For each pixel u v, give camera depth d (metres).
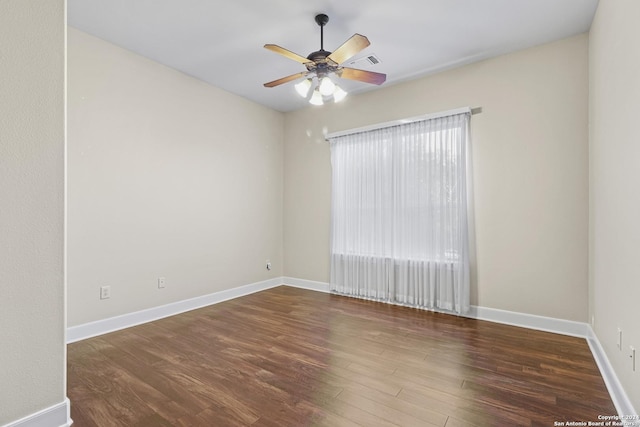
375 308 3.82
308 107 4.88
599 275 2.47
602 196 2.36
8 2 1.48
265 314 3.62
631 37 1.71
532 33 2.94
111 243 3.12
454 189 3.51
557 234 3.04
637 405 1.61
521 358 2.48
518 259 3.22
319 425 1.69
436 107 3.72
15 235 1.50
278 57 3.41
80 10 2.61
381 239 4.06
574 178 2.96
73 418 1.74
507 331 3.06
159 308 3.50
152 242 3.45
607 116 2.21
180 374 2.24
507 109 3.29
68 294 2.83
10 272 1.48
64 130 1.66
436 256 3.65
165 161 3.57
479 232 3.44
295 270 5.03
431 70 3.65
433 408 1.84
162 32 2.94
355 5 2.55
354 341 2.83
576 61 2.96
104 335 2.99
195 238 3.88
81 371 2.28
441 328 3.14
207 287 4.02
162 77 3.55
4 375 1.46
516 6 2.56
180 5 2.56
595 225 2.61
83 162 2.92
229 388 2.06
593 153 2.69
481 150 3.43
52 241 1.61
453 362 2.42
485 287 3.40
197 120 3.91
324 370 2.30
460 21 2.76
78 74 2.89
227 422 1.72
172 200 3.64
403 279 3.90
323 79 2.71
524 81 3.21
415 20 2.75
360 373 2.26
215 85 4.11
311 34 2.97
